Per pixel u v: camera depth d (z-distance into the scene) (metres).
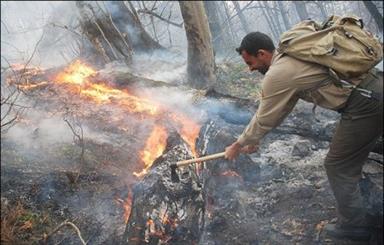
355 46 2.43
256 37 2.68
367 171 3.46
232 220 3.13
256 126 2.62
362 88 2.51
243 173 3.60
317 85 2.51
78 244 2.88
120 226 3.02
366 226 2.90
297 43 2.51
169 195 2.71
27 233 2.95
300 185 3.49
